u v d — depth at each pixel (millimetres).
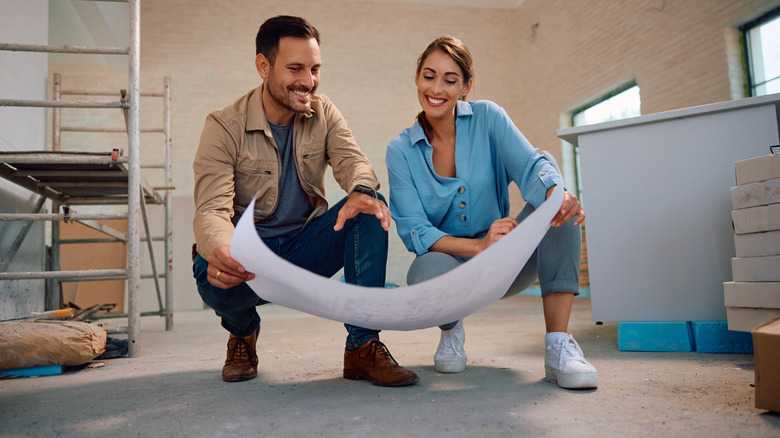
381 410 1055
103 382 1479
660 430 883
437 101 1395
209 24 7562
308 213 1499
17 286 2701
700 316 1754
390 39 8102
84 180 2824
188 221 6789
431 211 1458
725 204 1758
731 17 4898
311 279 880
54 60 6984
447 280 893
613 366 1494
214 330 3225
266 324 3535
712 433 859
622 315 1839
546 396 1139
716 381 1254
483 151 1448
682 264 1791
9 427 1014
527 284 1477
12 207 2658
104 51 2059
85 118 7059
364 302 931
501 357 1723
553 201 928
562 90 7324
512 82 8359
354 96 7926
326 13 7953
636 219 1856
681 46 5434
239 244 845
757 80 4867
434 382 1320
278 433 926
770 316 1456
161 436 931
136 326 2008
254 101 1401
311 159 1453
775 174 1446
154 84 7316
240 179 1397
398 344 2160
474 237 1499
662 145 1848
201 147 1321
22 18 2725
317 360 1781
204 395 1256
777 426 888
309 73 1301
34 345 1582
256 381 1416
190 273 6609
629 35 6086
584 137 1948
